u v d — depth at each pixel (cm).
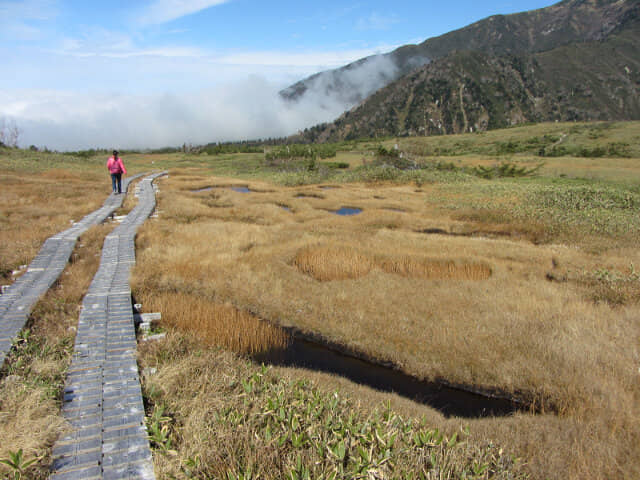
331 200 2636
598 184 3422
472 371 721
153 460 432
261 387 572
